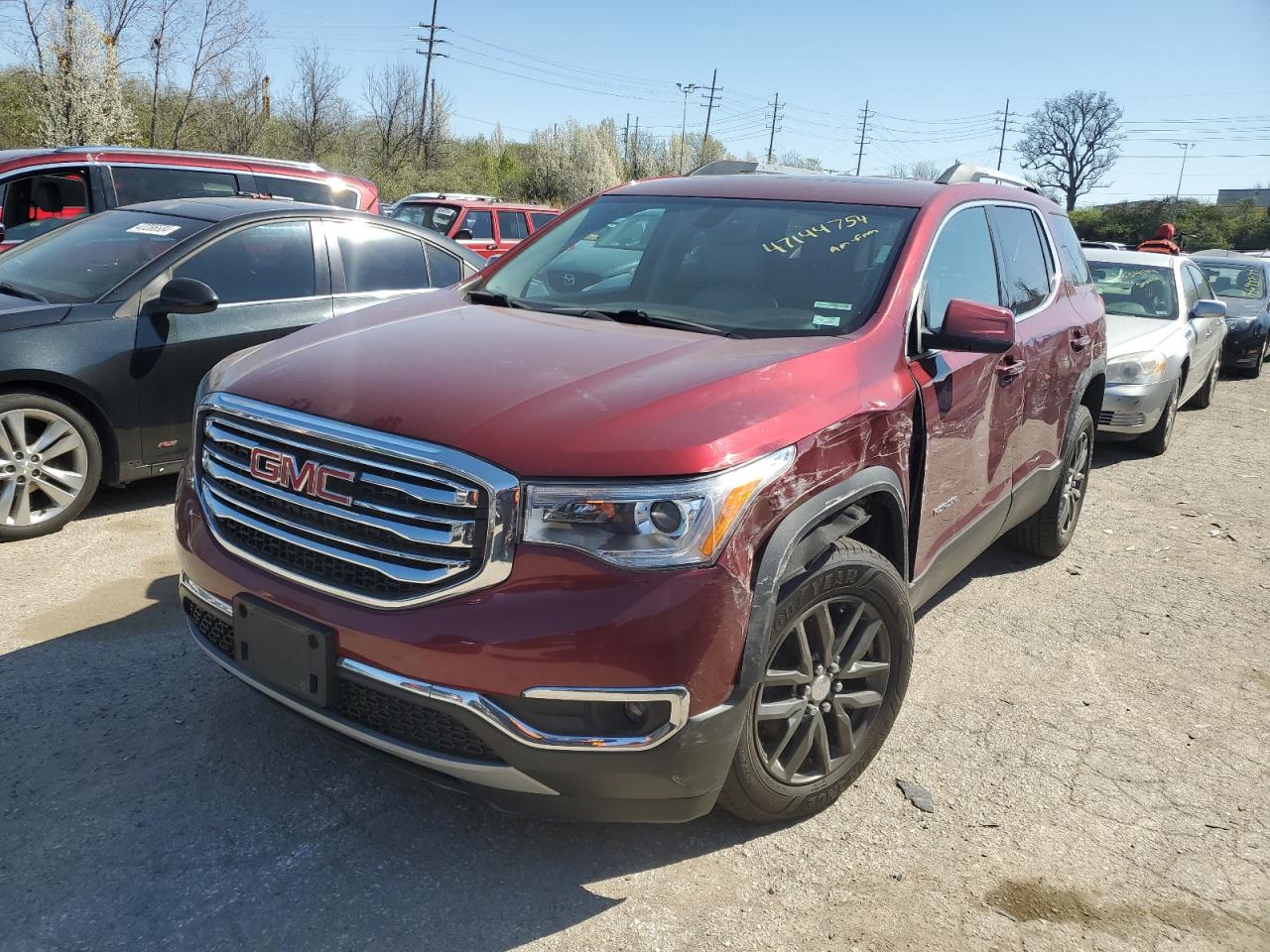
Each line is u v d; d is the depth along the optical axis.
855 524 2.89
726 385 2.68
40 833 2.78
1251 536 6.48
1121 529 6.46
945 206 3.86
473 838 2.91
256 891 2.63
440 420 2.47
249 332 5.48
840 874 2.87
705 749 2.48
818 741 2.99
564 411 2.49
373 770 3.18
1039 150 86.75
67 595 4.28
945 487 3.58
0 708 3.37
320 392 2.67
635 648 2.34
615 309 3.56
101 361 4.93
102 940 2.43
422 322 3.30
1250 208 64.12
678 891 2.76
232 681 3.65
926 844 3.04
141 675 3.65
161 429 5.22
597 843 2.93
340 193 10.05
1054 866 2.97
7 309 4.84
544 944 2.53
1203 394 11.16
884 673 3.15
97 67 27.53
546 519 2.35
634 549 2.37
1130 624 4.88
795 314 3.37
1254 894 2.90
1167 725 3.89
